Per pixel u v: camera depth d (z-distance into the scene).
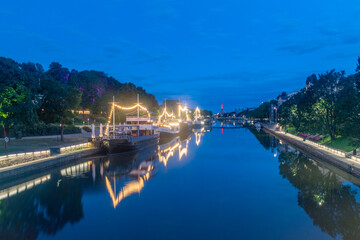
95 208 28.50
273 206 29.12
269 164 53.59
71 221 25.11
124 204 29.67
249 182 39.41
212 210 28.02
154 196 32.62
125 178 41.28
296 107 115.81
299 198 31.88
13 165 39.12
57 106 64.62
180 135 127.75
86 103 159.38
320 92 73.56
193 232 22.92
